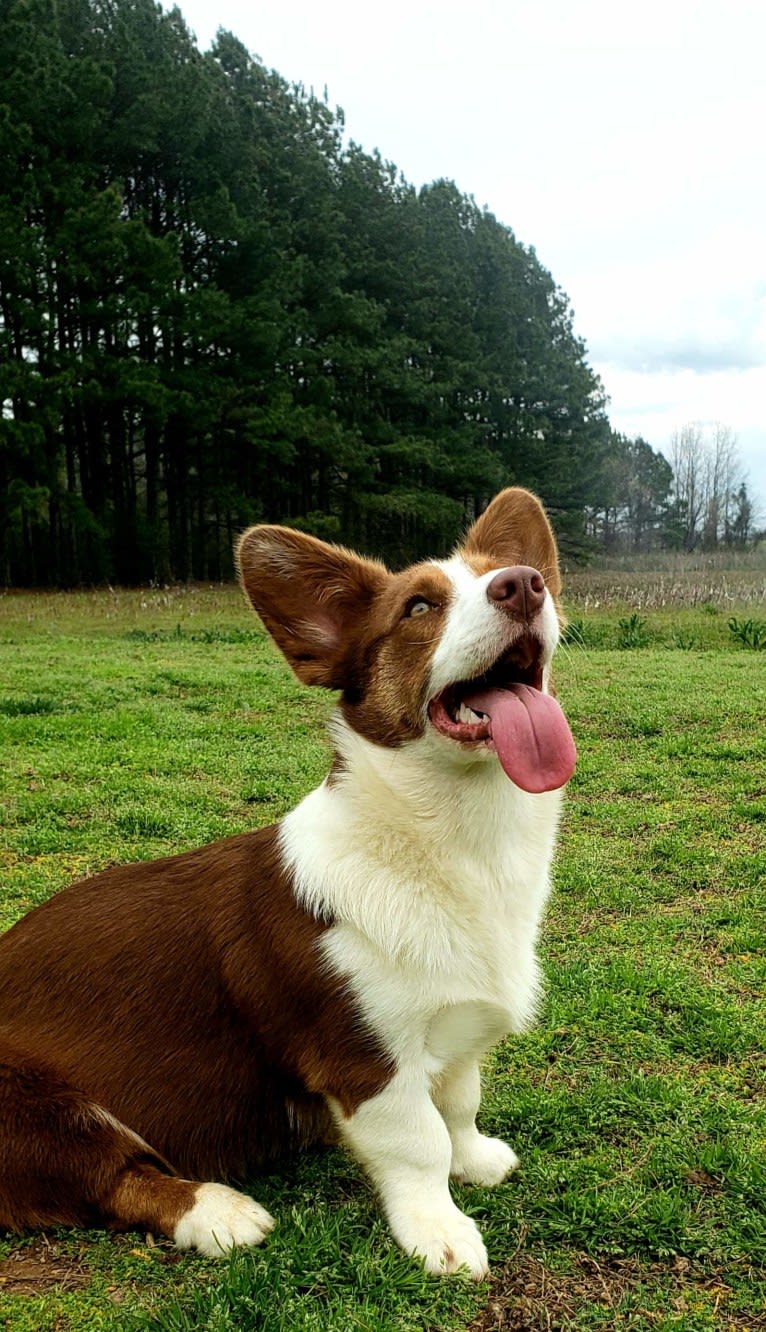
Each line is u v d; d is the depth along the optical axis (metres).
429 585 0.67
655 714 2.08
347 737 0.69
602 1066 0.81
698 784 1.63
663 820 1.44
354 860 0.64
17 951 0.70
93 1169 0.62
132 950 0.68
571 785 1.63
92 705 2.26
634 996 0.91
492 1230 0.62
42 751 1.82
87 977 0.67
